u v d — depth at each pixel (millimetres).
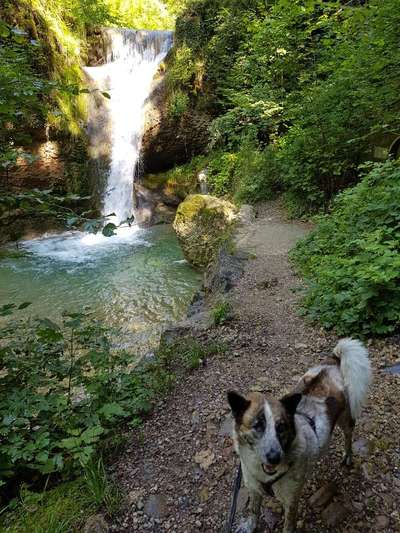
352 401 2703
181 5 22906
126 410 4148
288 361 4867
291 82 14820
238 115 16000
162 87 17797
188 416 4047
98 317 8648
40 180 15000
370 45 7449
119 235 15234
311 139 11102
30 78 3195
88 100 16891
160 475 3336
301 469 2336
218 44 16953
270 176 13758
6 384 3945
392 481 2939
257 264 8688
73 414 3949
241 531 2717
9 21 13898
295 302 6500
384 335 4801
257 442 2176
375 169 7031
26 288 10367
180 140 17859
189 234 11141
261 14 15625
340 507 2783
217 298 7680
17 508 3158
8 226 14156
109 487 3170
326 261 6719
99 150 16750
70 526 2885
